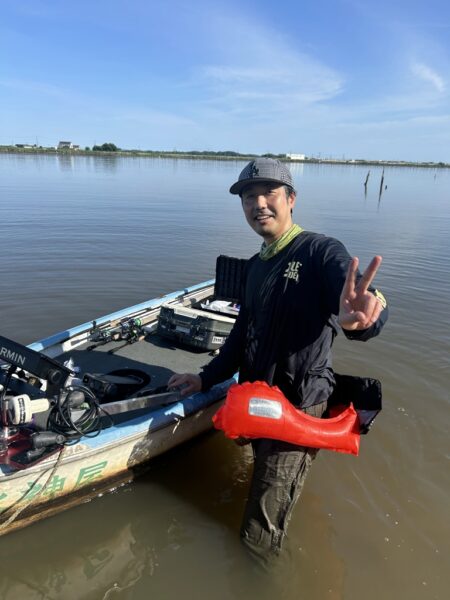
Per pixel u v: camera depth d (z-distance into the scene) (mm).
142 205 17641
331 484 3461
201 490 3352
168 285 7980
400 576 2721
